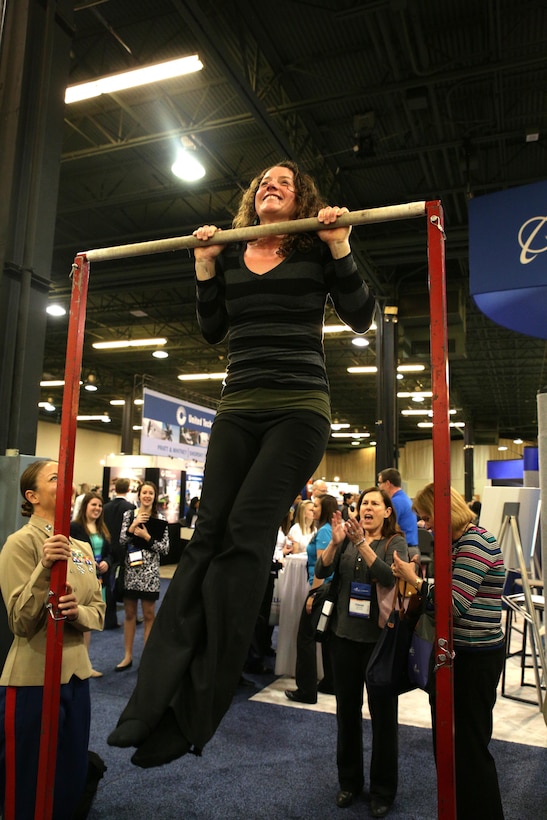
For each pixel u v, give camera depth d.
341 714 2.69
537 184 3.19
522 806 2.59
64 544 1.52
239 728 3.41
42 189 3.20
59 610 1.50
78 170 8.09
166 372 19.17
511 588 4.55
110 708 3.62
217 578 1.17
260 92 6.15
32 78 3.24
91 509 4.34
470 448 21.89
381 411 9.69
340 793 2.62
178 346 15.62
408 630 2.47
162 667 1.11
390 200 8.62
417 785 2.77
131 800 2.58
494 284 3.19
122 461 10.57
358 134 6.61
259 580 1.19
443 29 5.54
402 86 5.96
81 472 25.09
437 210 1.32
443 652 1.20
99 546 4.39
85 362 17.81
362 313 1.45
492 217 3.26
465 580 2.12
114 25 5.68
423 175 8.02
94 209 8.95
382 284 10.20
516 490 3.78
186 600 1.18
